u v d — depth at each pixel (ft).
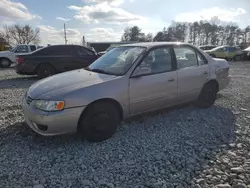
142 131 11.30
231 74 34.83
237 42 196.13
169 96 12.26
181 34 192.54
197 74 13.57
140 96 10.95
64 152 9.20
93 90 9.51
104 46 87.51
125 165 8.33
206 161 8.62
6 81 27.14
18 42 193.88
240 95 18.90
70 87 9.48
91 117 9.62
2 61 48.14
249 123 12.53
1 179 7.44
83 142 10.01
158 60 11.94
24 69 27.43
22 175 7.68
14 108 14.99
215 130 11.55
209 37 202.49
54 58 28.45
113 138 10.46
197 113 13.97
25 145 9.75
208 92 14.67
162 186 7.16
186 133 11.14
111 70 11.28
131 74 10.68
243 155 9.09
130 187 7.12
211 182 7.37
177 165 8.36
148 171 7.97
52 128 8.91
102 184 7.26
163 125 12.09
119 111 10.68
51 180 7.45
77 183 7.32
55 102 8.83
